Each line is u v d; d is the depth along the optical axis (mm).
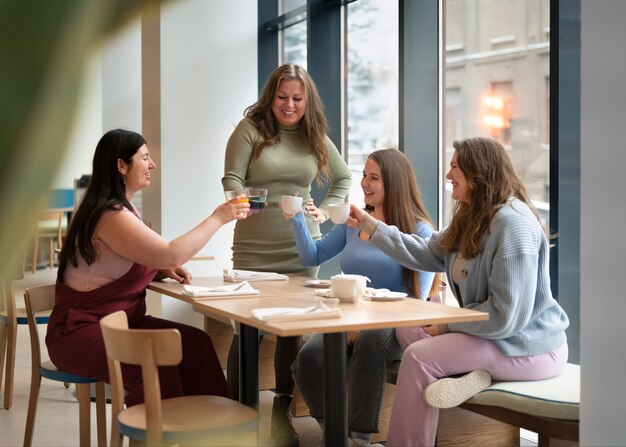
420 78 4059
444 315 2260
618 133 1943
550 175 3104
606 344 1990
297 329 1999
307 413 3799
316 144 3654
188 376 2861
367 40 4754
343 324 2072
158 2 163
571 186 3053
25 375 4695
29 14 153
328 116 5016
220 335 4559
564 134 3053
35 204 155
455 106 3959
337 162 3820
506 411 2395
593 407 1983
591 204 1957
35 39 153
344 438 2422
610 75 1938
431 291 3322
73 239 2723
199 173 5109
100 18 158
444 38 4008
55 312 2779
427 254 2938
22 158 153
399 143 4078
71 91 156
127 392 2711
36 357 3033
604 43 1938
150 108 5098
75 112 157
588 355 1979
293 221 3418
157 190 5055
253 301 2584
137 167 2799
